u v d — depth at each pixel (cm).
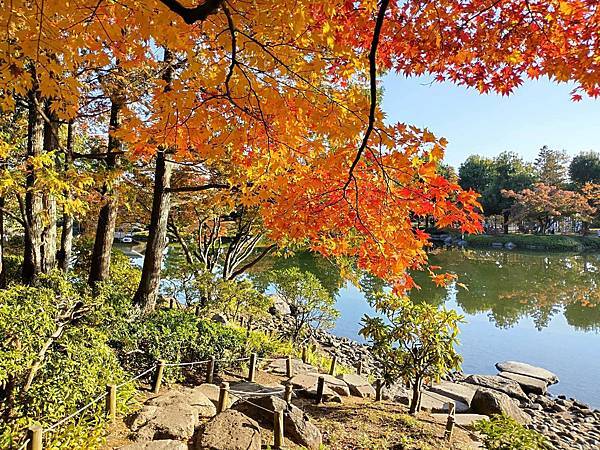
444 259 3216
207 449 402
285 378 751
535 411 870
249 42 241
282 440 441
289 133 292
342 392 688
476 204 305
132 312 679
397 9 298
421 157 290
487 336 1434
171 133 290
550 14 293
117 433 419
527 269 2753
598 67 296
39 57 253
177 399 507
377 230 339
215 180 914
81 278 932
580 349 1314
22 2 228
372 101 254
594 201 4056
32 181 594
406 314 574
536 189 4131
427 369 586
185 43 257
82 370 427
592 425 824
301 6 229
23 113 859
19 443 343
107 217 825
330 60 283
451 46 321
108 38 259
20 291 520
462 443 493
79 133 1002
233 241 1257
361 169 318
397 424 534
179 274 971
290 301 1211
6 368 370
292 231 359
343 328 1543
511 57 324
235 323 1034
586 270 2736
